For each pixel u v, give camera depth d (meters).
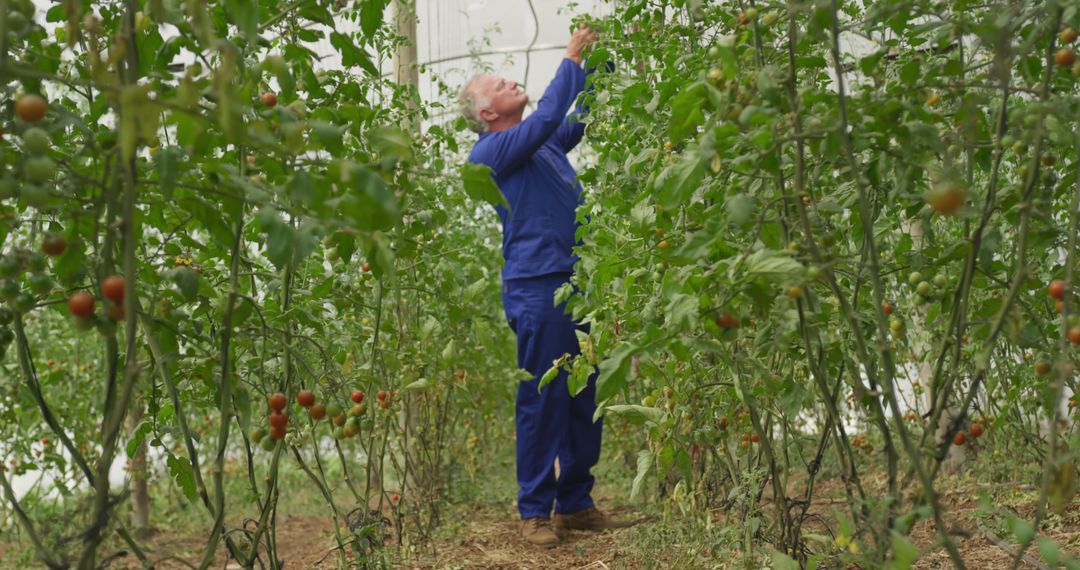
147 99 1.25
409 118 3.59
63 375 4.30
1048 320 2.43
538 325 3.88
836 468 4.54
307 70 2.22
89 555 1.59
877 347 1.74
